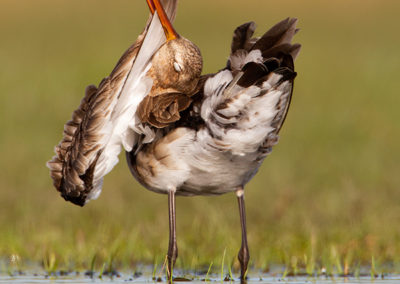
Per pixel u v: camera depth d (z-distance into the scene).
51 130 20.61
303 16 38.69
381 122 21.92
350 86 26.56
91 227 12.79
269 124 8.52
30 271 10.52
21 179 16.64
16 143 19.30
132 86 8.84
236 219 13.72
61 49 31.58
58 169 9.97
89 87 10.04
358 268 10.16
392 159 18.38
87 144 9.07
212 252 11.23
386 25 37.28
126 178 17.06
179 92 9.45
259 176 17.05
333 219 13.27
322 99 24.78
